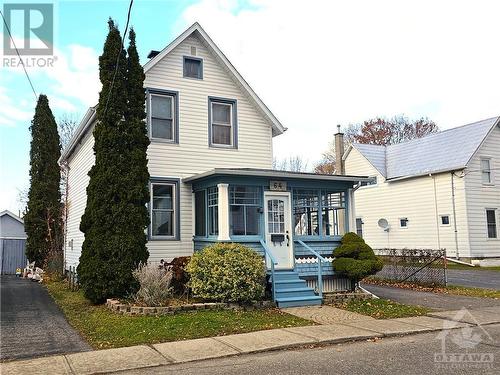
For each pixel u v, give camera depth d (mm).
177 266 12781
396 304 12586
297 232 15016
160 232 14609
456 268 22859
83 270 12570
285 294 12531
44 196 24891
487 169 25500
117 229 12422
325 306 12383
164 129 15180
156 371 6781
